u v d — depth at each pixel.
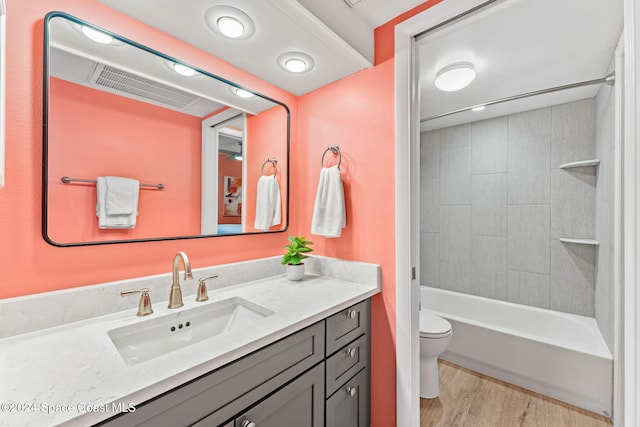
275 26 1.15
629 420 0.67
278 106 1.70
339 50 1.31
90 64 1.01
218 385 0.74
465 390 1.87
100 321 0.95
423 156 3.04
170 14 1.09
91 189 1.01
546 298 2.32
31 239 0.89
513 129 2.48
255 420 0.82
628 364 0.69
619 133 1.41
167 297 1.16
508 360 1.95
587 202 2.14
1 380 0.62
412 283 1.34
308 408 1.02
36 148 0.90
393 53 1.38
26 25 0.88
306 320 0.98
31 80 0.89
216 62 1.39
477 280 2.69
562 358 1.75
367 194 1.47
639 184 0.65
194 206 1.31
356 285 1.43
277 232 1.69
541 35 1.39
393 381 1.36
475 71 1.75
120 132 1.08
